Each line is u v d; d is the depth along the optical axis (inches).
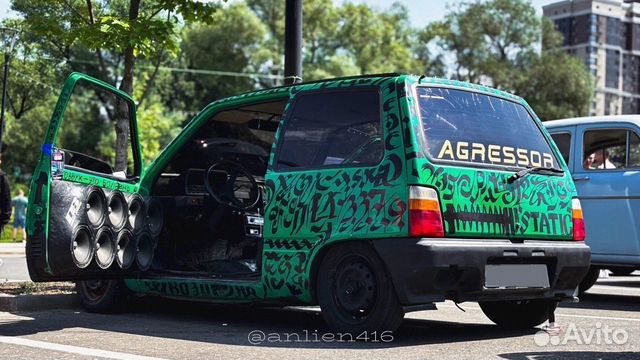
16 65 909.2
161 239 305.0
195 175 314.5
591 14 6904.5
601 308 365.1
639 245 380.2
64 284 358.3
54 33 376.8
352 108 248.4
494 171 246.1
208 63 2704.2
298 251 248.1
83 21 385.7
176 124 2514.8
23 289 339.3
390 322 232.7
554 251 254.4
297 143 258.2
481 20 3006.9
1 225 376.5
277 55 2714.1
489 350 226.1
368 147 240.4
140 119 2031.3
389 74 244.2
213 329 265.9
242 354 214.7
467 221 235.5
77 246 262.5
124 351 218.8
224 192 310.3
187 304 336.2
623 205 385.4
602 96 6914.4
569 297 264.7
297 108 263.1
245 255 314.8
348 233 236.2
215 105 296.4
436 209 229.3
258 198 315.0
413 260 224.8
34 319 285.7
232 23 2682.1
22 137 2060.8
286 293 252.7
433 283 226.7
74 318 290.7
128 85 382.3
